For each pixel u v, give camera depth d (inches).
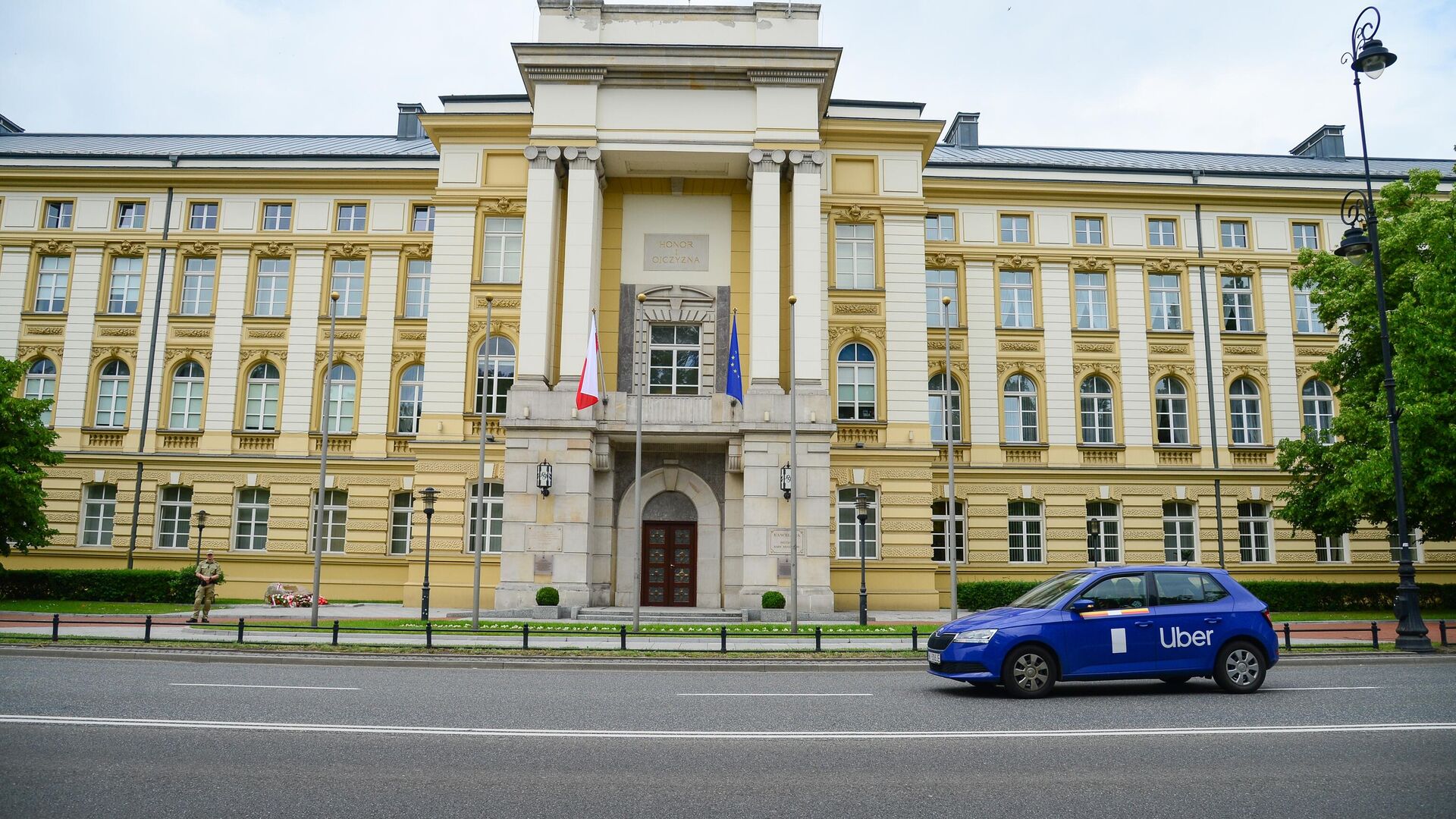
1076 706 463.2
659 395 1299.2
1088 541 1473.9
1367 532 1489.9
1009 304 1526.8
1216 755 343.3
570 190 1251.8
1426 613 1291.8
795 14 1299.2
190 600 1310.3
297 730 377.4
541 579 1165.1
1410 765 327.3
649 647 772.6
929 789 294.8
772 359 1227.2
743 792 289.9
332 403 1492.4
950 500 1091.3
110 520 1477.6
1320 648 733.3
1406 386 1115.3
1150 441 1487.5
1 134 1787.6
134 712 411.8
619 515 1272.1
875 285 1371.8
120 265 1539.1
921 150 1396.4
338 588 1432.1
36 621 877.8
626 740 366.6
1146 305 1520.7
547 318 1227.9
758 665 662.5
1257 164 1753.2
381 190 1521.9
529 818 259.6
